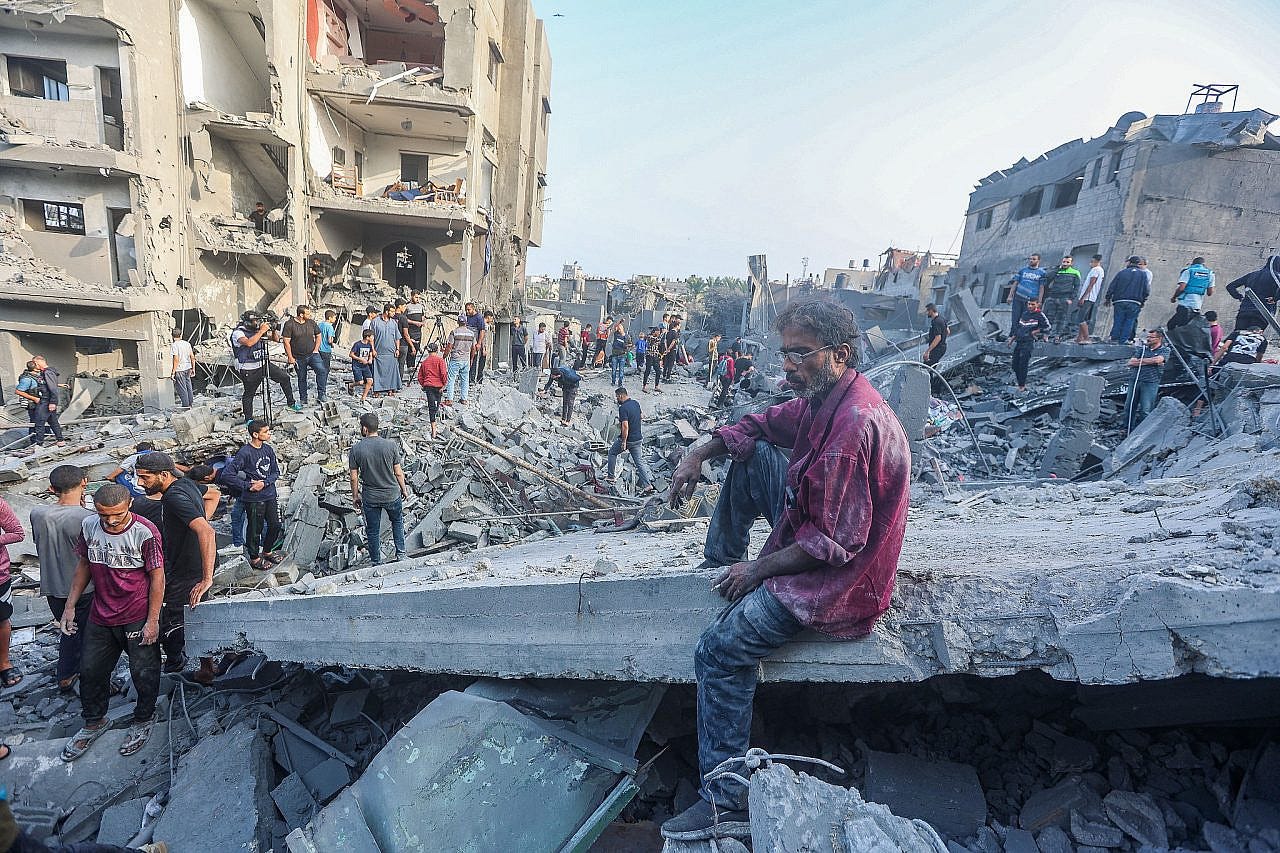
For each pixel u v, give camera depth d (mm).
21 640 6090
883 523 2115
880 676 2303
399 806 2680
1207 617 1839
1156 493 4375
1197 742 2566
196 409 11125
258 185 20281
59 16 14352
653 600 2725
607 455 12875
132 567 4258
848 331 2193
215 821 3354
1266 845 1984
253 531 6941
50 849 2438
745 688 2314
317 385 12477
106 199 16094
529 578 3443
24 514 8102
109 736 4363
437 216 20594
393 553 7996
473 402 13984
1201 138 16688
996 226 24688
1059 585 2166
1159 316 17625
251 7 17734
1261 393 7523
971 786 2561
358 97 19422
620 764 2736
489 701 2998
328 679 4723
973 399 13117
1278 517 2562
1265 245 17531
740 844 2117
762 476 2797
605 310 51000
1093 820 2281
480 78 21266
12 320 16016
